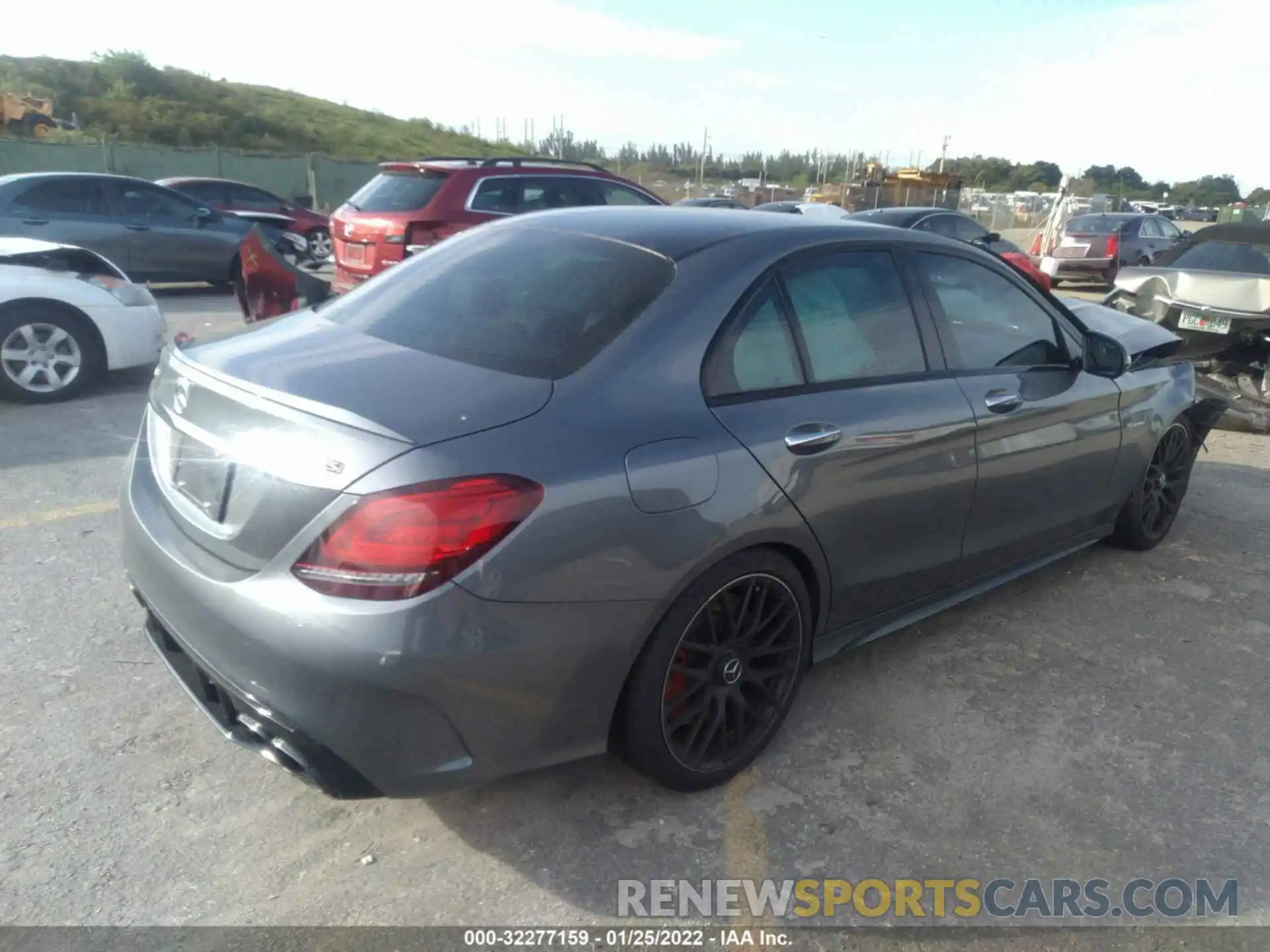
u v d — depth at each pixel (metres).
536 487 2.22
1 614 3.67
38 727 3.01
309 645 2.12
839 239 3.18
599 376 2.49
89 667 3.36
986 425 3.42
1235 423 7.41
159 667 3.38
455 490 2.13
